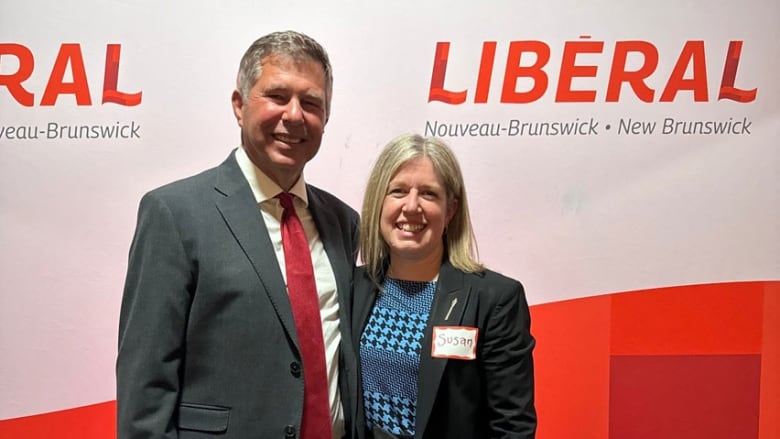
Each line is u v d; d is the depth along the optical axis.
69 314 1.78
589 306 1.83
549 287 1.82
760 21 1.80
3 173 1.75
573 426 1.84
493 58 1.77
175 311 1.13
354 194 1.78
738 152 1.81
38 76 1.74
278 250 1.26
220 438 1.14
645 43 1.78
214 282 1.15
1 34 1.73
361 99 1.76
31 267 1.77
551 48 1.77
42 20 1.73
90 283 1.78
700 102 1.80
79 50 1.74
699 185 1.81
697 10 1.79
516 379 1.22
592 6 1.77
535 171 1.80
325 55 1.28
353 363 1.28
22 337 1.78
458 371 1.21
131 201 1.77
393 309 1.28
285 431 1.16
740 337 1.84
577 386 1.84
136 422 1.08
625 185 1.81
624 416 1.84
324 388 1.24
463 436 1.22
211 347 1.16
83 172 1.76
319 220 1.38
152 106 1.75
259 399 1.15
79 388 1.79
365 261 1.34
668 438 1.84
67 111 1.75
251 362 1.16
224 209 1.20
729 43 1.80
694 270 1.83
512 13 1.76
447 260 1.30
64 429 1.80
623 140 1.80
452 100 1.77
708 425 1.85
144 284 1.12
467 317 1.22
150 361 1.10
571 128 1.79
